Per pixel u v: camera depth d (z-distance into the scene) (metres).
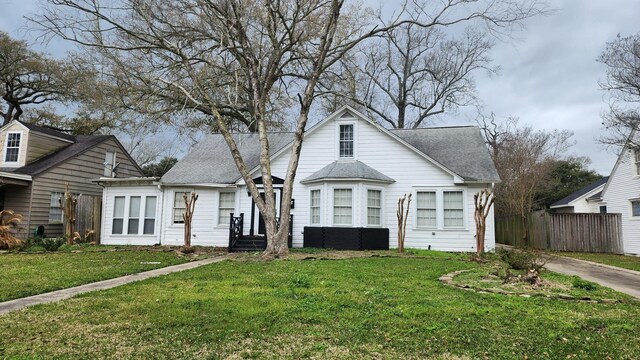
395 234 16.98
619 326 5.25
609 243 19.30
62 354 4.05
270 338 4.57
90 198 19.67
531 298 6.92
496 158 36.56
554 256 15.37
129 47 14.53
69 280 8.38
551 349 4.34
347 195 16.56
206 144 21.55
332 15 14.24
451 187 16.78
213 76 16.42
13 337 4.60
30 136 21.56
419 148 18.98
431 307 6.00
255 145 20.75
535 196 35.12
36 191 19.59
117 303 6.21
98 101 18.42
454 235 16.56
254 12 15.38
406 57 34.66
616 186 21.06
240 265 10.91
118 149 25.42
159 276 9.01
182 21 15.63
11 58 29.61
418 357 4.06
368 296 6.70
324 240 16.33
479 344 4.46
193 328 4.92
